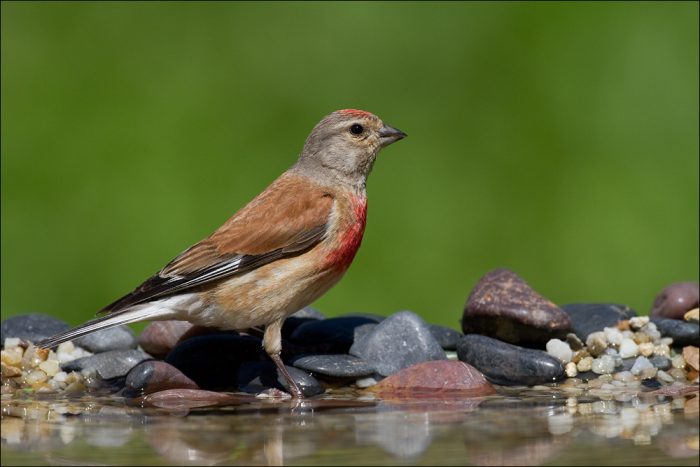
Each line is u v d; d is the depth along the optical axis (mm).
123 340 11336
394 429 7812
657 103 18359
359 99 18891
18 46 18734
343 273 10609
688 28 18953
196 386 9852
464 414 8406
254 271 10102
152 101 18328
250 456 7039
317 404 9094
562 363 10211
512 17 19375
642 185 17547
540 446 7199
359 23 19234
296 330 10867
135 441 7562
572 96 18531
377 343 10312
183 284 9977
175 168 17594
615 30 19062
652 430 7668
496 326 10656
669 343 10719
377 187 17922
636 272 16750
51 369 10492
